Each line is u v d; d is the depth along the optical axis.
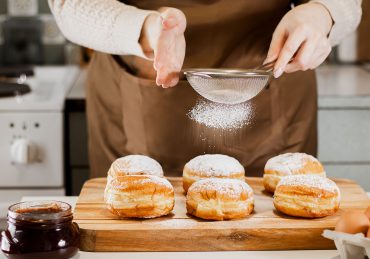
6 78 1.90
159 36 1.12
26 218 0.93
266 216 1.08
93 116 1.47
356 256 0.92
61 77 1.97
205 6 1.32
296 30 1.12
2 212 1.14
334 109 1.70
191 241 1.01
